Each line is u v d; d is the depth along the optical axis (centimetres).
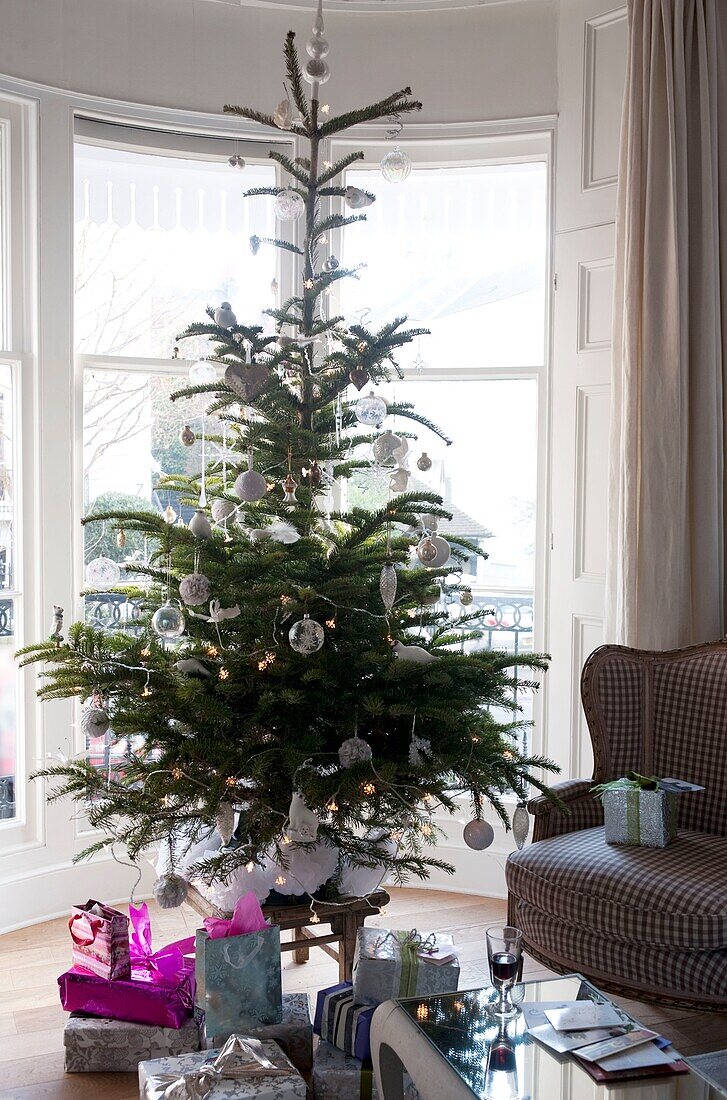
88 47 335
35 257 328
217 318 258
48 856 336
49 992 284
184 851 253
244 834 249
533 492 369
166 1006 239
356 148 368
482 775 228
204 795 226
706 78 314
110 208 353
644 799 258
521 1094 173
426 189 376
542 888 253
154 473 361
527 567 372
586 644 350
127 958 248
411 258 377
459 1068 179
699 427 315
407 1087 199
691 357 317
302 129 258
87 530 349
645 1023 270
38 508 332
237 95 356
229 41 355
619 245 323
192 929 325
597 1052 183
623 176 322
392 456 236
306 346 264
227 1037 231
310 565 239
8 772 334
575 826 283
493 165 368
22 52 322
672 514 311
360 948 233
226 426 287
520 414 369
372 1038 203
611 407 327
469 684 246
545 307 361
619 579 321
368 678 238
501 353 373
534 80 355
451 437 377
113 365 350
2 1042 257
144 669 234
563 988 209
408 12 357
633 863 247
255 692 239
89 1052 242
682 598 315
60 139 330
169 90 348
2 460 330
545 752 363
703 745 285
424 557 224
